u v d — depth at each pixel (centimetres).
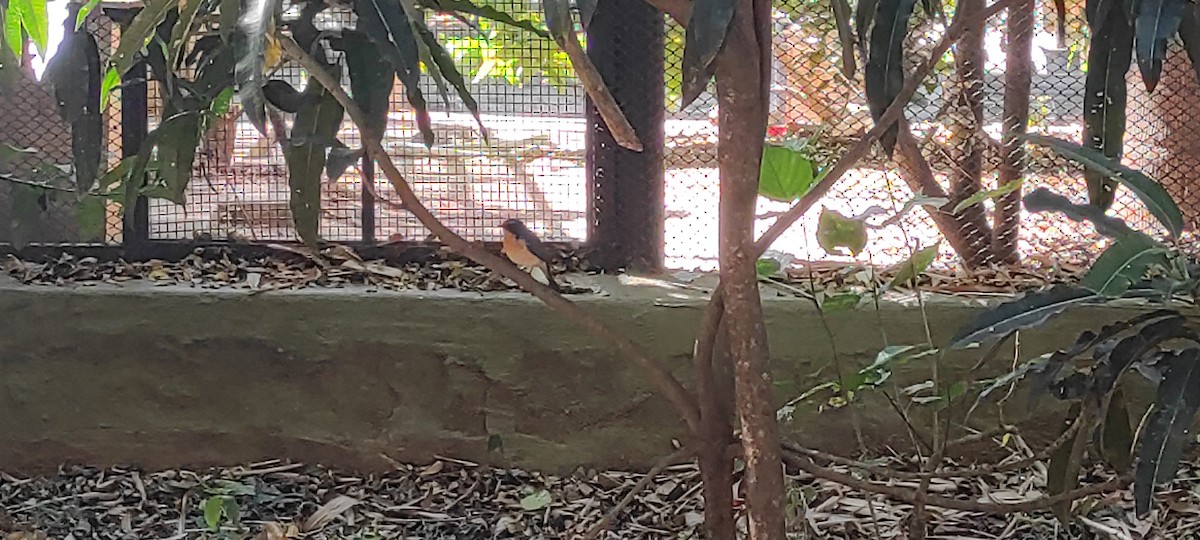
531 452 217
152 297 220
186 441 221
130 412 220
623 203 236
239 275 232
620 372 215
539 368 216
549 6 93
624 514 198
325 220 239
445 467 218
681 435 214
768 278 198
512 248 215
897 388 185
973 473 149
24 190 203
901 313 213
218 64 134
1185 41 116
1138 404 209
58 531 194
